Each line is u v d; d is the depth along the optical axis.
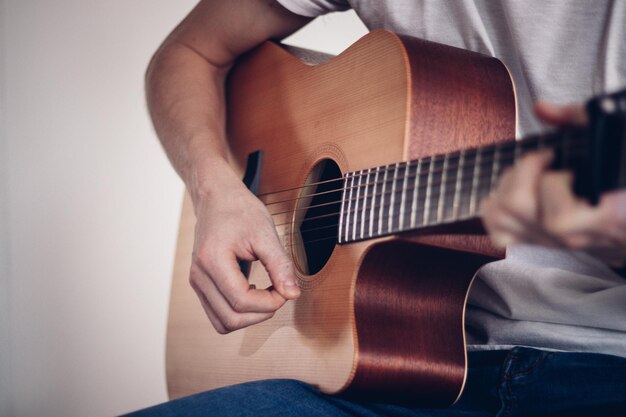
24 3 2.71
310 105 1.13
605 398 0.88
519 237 0.63
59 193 2.70
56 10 2.74
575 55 0.97
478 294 1.03
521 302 0.97
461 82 0.94
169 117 1.32
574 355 0.92
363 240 0.89
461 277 0.94
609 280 0.93
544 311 0.96
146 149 2.81
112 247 2.74
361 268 0.91
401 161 0.89
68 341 2.66
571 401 0.90
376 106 0.96
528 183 0.58
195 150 1.20
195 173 1.16
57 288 2.67
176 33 1.45
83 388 2.66
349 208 0.90
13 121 2.66
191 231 1.44
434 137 0.91
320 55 1.33
